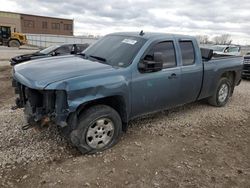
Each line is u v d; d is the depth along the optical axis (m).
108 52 4.73
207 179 3.53
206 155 4.17
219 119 5.83
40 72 3.88
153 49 4.64
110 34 5.46
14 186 3.21
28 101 4.10
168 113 6.01
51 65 4.22
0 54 22.98
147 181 3.41
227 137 4.92
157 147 4.33
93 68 4.06
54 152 4.00
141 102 4.52
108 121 4.10
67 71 3.87
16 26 57.66
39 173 3.47
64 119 3.63
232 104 7.14
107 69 4.08
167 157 4.03
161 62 4.38
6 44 35.41
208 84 5.96
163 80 4.73
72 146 4.19
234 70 6.82
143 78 4.41
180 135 4.86
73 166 3.67
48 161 3.76
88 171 3.57
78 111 3.78
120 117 4.29
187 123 5.46
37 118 3.88
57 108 3.59
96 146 4.04
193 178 3.53
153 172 3.62
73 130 3.83
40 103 3.93
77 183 3.31
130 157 3.97
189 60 5.35
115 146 4.28
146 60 4.46
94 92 3.78
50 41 45.59
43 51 12.52
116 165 3.74
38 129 4.57
